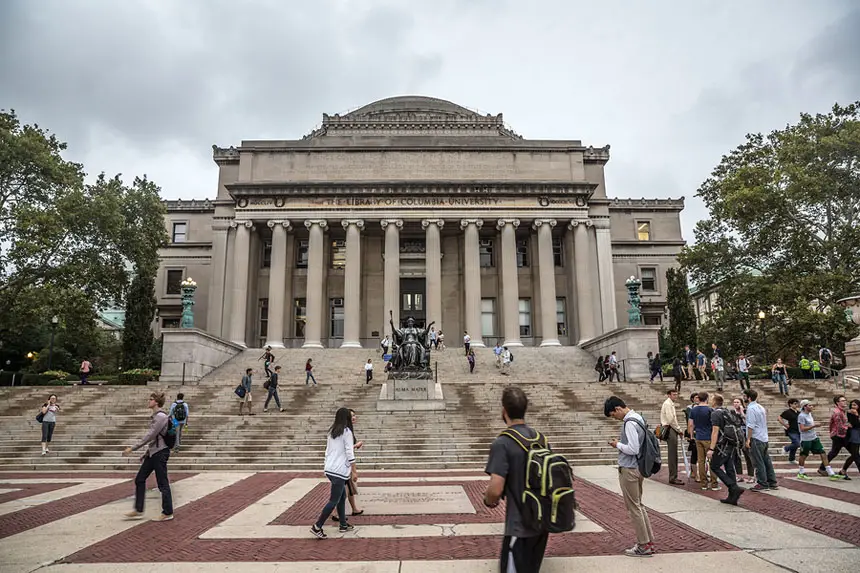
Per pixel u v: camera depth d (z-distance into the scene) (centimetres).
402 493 1270
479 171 5103
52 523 964
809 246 3919
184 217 6003
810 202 3809
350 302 4669
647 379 3328
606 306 4969
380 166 5081
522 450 499
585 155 5434
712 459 1107
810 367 3556
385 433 2048
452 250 5184
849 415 1373
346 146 5094
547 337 4672
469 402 2533
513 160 5128
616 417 788
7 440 2070
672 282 4309
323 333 4997
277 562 731
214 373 3622
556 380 3534
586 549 777
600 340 3866
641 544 738
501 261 4866
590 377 3591
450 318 5053
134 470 1778
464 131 5881
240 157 5081
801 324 3550
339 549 795
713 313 4347
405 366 2480
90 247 4047
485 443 1944
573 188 4903
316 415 2280
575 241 4919
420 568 703
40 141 3862
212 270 4894
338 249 5212
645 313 5856
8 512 1068
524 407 537
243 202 4850
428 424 2145
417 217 4822
